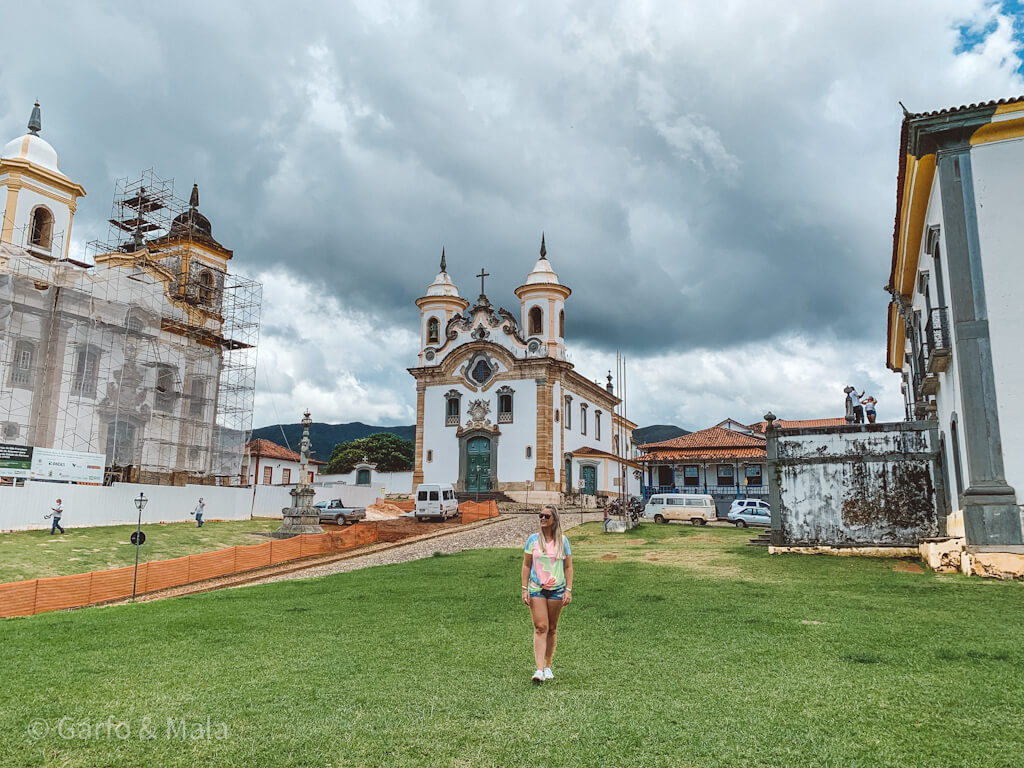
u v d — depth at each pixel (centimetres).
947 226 1586
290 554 2423
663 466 5069
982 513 1485
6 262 3434
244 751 543
